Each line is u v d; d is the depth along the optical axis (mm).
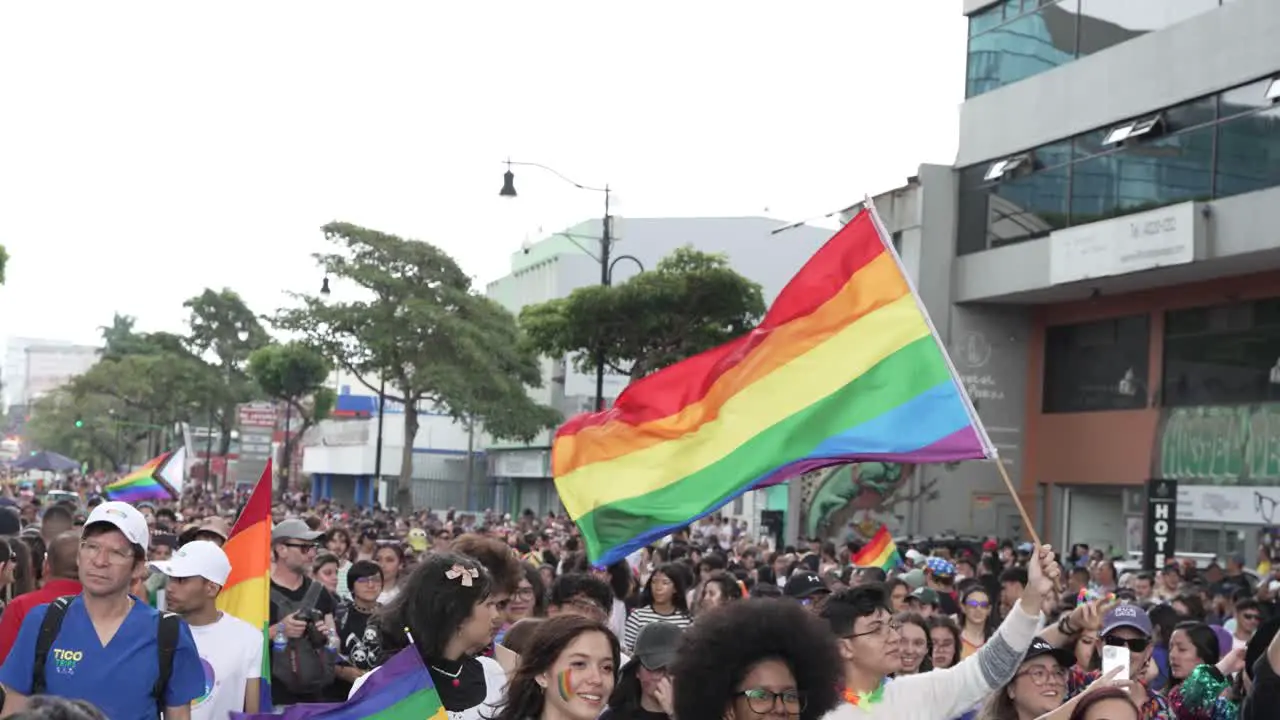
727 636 4566
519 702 5887
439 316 59875
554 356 44812
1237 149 33219
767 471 8680
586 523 8945
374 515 45812
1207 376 36719
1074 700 6246
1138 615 8875
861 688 6535
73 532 8547
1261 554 29453
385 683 6590
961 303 41688
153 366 98312
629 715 6629
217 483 99000
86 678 6840
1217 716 8938
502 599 8305
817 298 8828
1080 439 40594
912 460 8445
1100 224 36062
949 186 41969
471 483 75750
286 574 11031
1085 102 37594
